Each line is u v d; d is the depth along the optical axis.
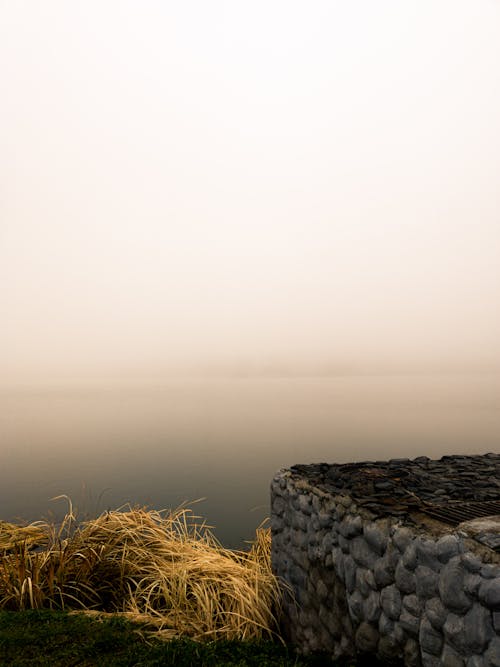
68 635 3.73
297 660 3.60
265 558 5.65
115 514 6.01
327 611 3.74
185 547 5.51
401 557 2.89
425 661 2.63
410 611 2.79
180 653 3.44
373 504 3.40
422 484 4.18
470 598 2.35
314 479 4.45
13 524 7.58
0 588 4.66
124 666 3.24
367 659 3.18
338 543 3.62
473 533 2.49
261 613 4.44
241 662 3.42
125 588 4.96
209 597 4.50
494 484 4.20
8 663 3.31
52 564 4.86
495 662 2.17
